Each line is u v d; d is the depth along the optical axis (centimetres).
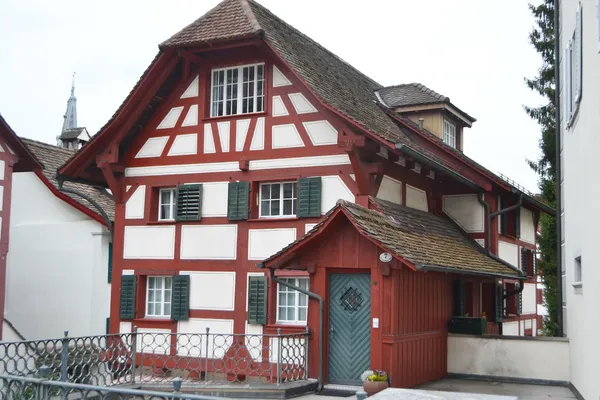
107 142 1706
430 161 1488
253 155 1592
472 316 1734
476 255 1688
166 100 1714
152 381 1392
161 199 1728
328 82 1677
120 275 1717
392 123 1925
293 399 1225
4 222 1650
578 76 1172
